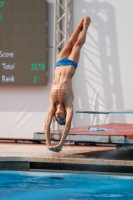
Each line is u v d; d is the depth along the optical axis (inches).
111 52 1215.6
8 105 1280.8
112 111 915.4
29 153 934.4
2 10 1245.7
